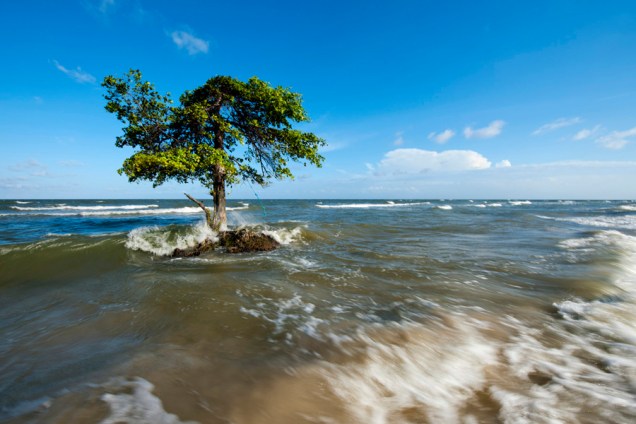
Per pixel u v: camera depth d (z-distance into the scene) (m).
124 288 6.02
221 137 10.00
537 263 8.35
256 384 2.87
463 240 12.94
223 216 10.84
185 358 3.33
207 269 7.65
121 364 3.17
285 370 3.13
